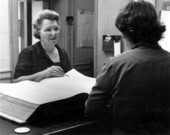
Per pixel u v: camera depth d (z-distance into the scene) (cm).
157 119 79
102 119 84
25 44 226
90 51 326
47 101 84
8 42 212
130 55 82
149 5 87
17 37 217
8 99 93
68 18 287
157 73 79
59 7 286
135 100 78
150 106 78
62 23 288
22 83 108
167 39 182
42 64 149
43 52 151
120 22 88
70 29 292
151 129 78
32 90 97
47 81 111
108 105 84
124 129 78
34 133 76
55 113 86
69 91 95
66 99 88
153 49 84
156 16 86
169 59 82
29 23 240
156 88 79
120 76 80
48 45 151
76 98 91
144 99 78
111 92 82
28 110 84
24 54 150
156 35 86
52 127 81
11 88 101
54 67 130
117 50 229
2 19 208
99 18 243
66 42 288
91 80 114
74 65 302
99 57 247
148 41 85
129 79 79
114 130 79
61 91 95
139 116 78
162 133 78
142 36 85
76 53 305
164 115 80
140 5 86
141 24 83
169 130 79
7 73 213
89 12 319
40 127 81
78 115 93
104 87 82
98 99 82
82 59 314
